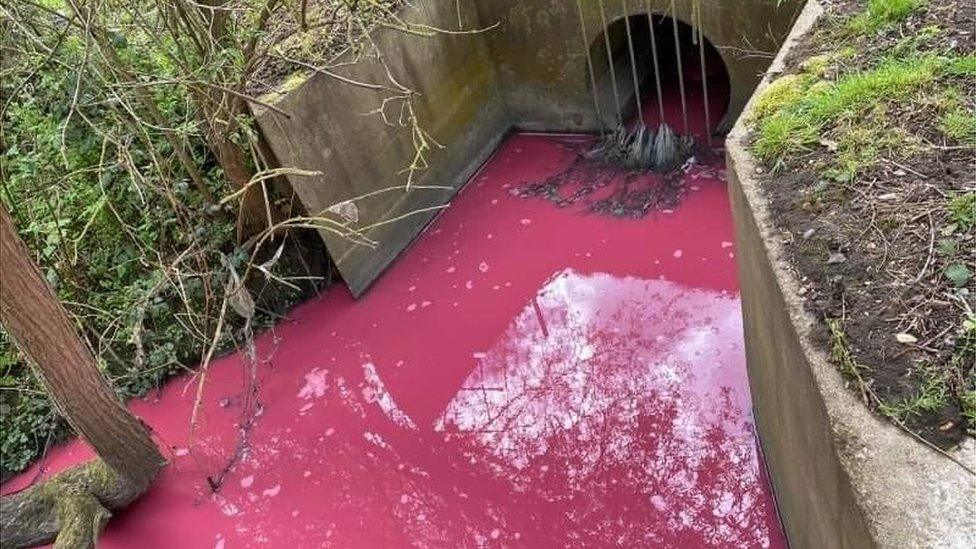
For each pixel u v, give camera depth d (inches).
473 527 190.1
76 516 195.8
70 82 209.0
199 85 216.1
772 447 165.5
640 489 187.3
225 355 248.5
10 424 231.9
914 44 160.4
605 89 297.4
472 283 253.4
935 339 109.5
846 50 167.3
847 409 105.3
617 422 203.2
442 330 241.6
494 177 294.8
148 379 241.1
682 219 251.8
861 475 97.7
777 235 133.0
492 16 289.6
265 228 247.8
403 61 258.8
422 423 218.1
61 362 176.4
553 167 291.9
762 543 170.2
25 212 237.5
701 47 258.5
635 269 240.4
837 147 143.1
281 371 240.5
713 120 289.9
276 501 206.2
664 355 214.8
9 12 186.7
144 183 210.8
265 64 239.0
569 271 247.0
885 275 120.0
